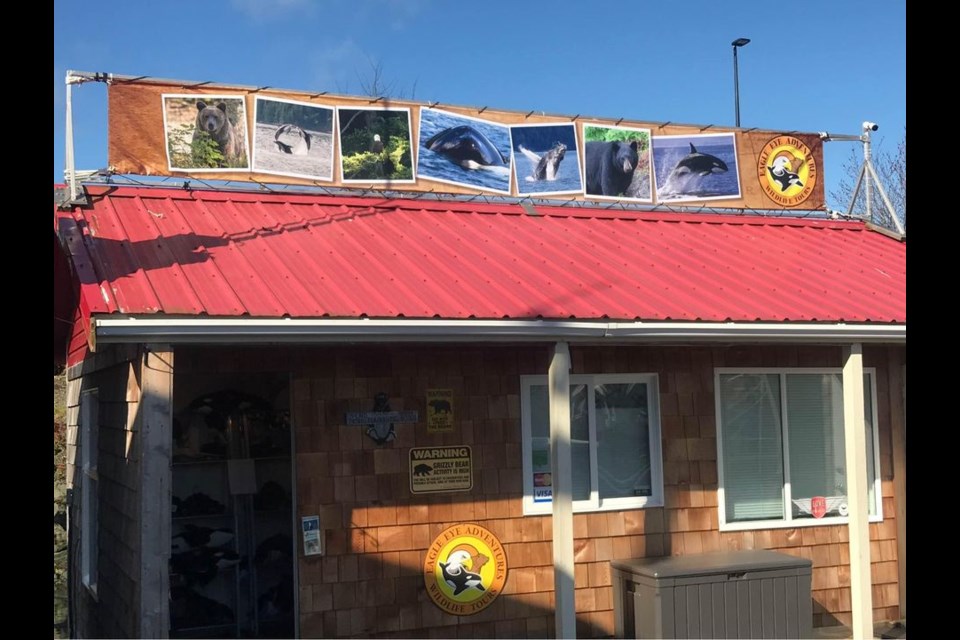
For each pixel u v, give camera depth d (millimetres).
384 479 8422
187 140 9195
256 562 8844
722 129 11477
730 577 8383
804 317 8195
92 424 9719
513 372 8961
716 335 7898
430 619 8438
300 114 9656
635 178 11031
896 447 10328
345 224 9047
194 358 7988
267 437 8984
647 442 9492
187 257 7398
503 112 10531
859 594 8516
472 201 10281
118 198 8734
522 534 8836
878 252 10859
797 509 9938
